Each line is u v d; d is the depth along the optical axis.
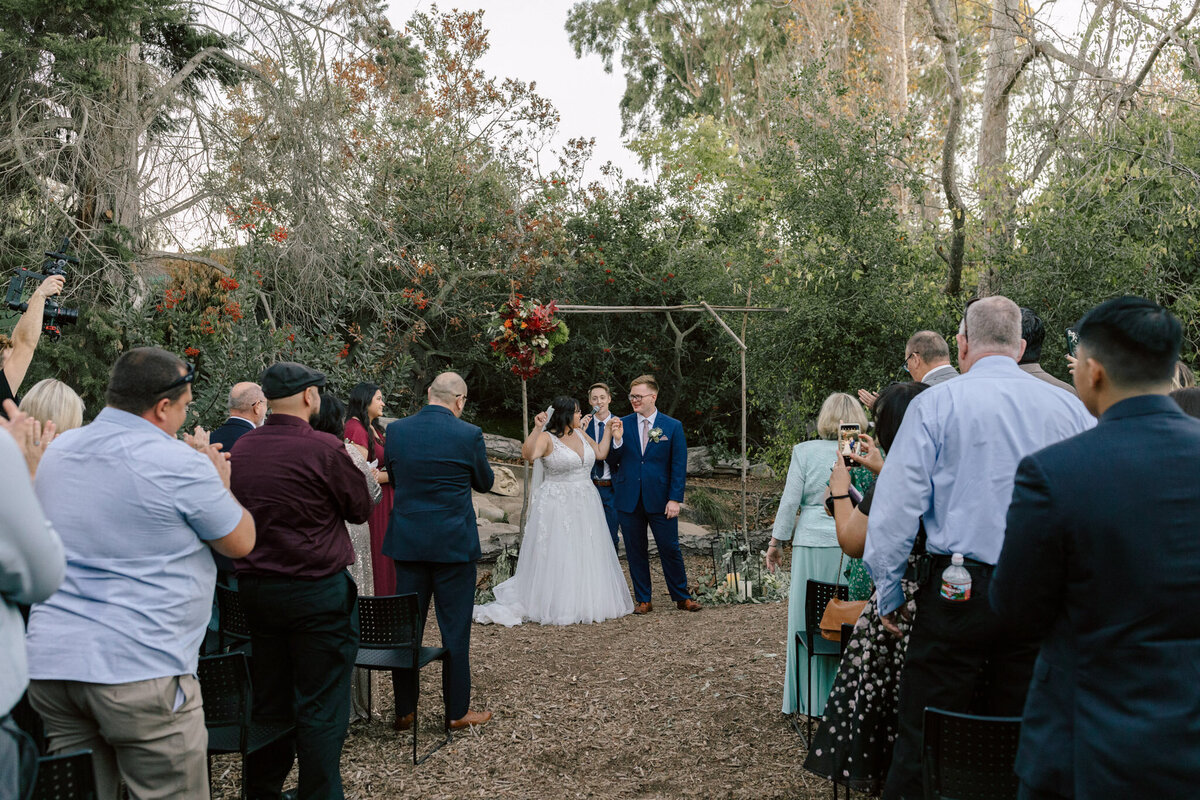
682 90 24.23
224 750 3.02
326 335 9.61
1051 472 1.79
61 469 2.34
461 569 4.31
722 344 12.14
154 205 9.16
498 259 12.79
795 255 9.16
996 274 8.80
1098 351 1.85
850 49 16.58
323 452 3.15
